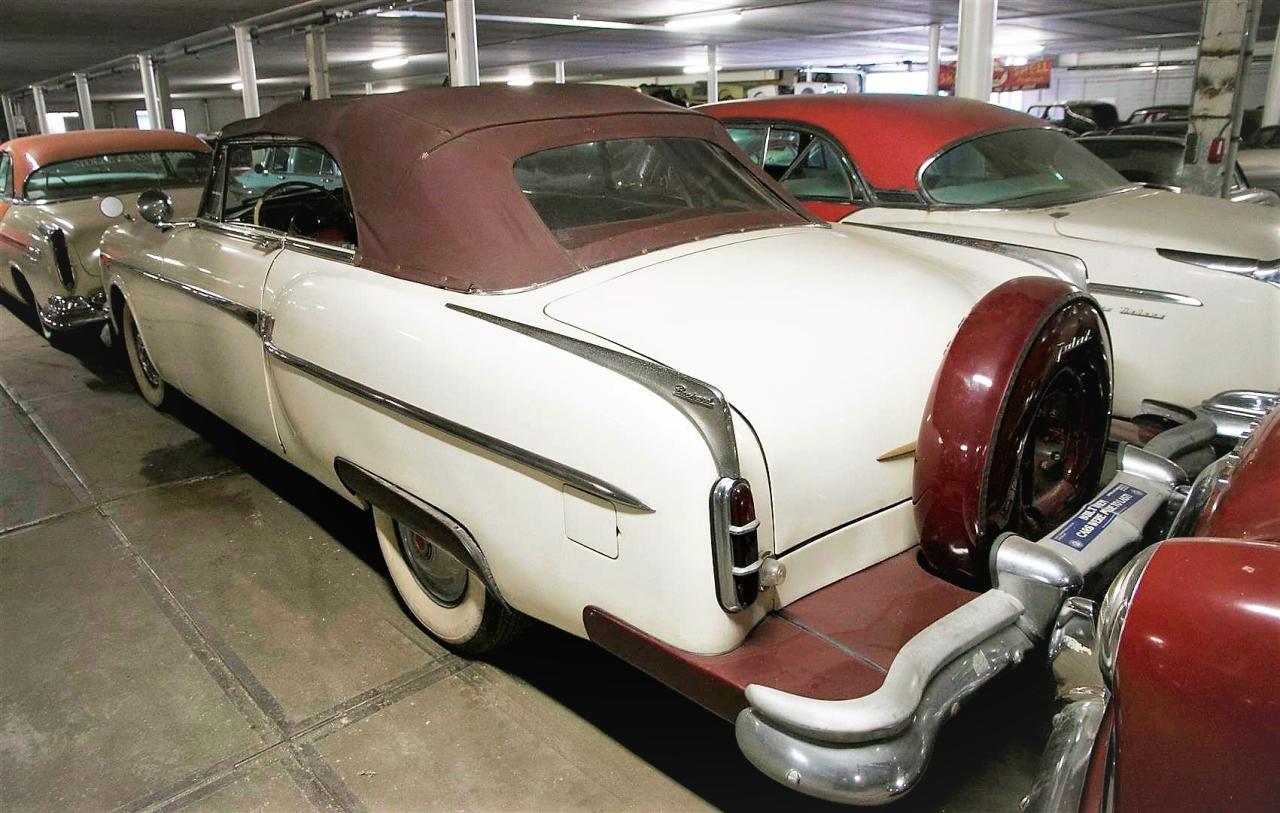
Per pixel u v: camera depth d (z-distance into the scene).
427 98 2.76
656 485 1.76
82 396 5.60
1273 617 1.18
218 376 3.50
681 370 1.92
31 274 6.07
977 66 7.62
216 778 2.33
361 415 2.52
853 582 2.04
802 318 2.15
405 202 2.54
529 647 2.90
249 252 3.23
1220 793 1.24
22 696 2.68
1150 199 4.31
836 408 1.98
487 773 2.33
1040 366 1.95
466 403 2.13
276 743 2.46
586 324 2.12
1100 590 2.04
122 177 6.53
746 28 14.61
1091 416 2.23
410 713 2.57
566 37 15.70
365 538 3.67
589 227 2.50
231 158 3.56
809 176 4.82
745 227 2.76
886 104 4.75
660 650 1.83
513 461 2.04
